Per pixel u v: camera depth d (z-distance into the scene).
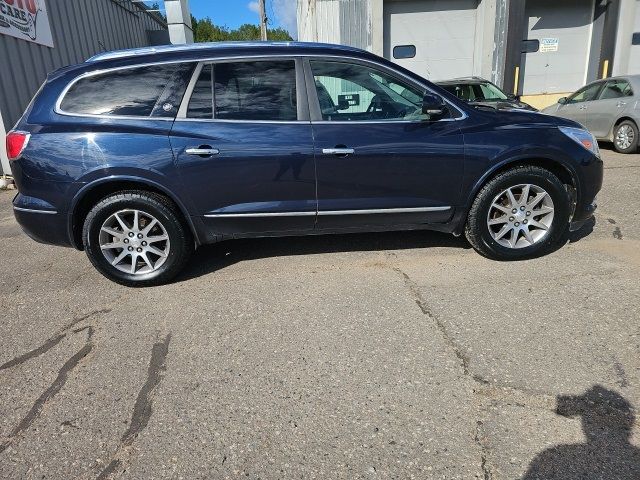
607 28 13.17
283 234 3.96
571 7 13.30
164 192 3.69
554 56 13.71
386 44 13.41
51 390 2.67
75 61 11.26
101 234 3.79
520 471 1.98
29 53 9.05
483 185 3.91
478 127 3.84
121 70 3.67
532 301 3.35
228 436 2.26
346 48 3.84
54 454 2.20
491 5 12.66
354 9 12.84
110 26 14.01
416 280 3.79
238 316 3.37
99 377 2.76
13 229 5.88
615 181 6.68
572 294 3.41
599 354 2.71
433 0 13.00
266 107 3.71
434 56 13.49
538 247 4.02
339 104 3.78
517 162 3.94
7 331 3.36
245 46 3.78
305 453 2.14
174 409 2.46
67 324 3.41
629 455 2.03
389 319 3.22
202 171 3.65
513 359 2.71
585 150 3.92
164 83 3.66
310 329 3.15
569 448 2.08
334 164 3.71
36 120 3.64
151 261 3.93
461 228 4.07
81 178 3.60
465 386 2.51
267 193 3.75
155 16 19.67
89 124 3.60
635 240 4.39
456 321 3.15
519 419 2.26
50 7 10.16
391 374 2.64
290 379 2.65
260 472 2.05
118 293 3.86
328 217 3.86
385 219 3.93
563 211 3.97
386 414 2.34
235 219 3.81
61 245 3.88
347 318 3.26
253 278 4.00
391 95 3.83
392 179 3.79
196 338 3.12
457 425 2.25
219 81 3.69
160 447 2.21
